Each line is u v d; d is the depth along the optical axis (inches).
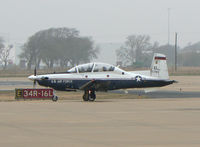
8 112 2367.1
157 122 1985.7
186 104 2952.8
